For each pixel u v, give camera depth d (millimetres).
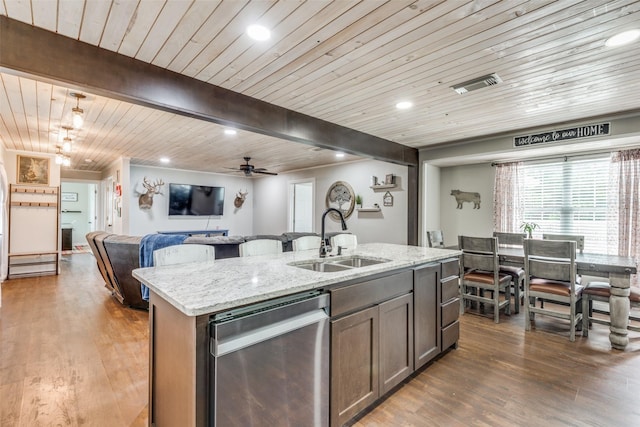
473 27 1906
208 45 2109
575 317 3135
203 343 1305
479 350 2908
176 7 1722
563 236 4055
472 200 5473
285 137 3414
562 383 2346
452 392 2234
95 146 5312
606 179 4234
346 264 2721
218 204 8742
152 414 1746
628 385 2314
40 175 6000
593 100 3072
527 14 1777
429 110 3379
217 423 1292
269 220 9008
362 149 4297
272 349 1468
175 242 3623
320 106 3271
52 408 2006
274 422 1487
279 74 2535
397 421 1928
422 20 1837
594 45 2094
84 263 7516
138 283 3771
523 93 2902
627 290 2939
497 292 3615
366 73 2523
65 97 3053
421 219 5293
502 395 2195
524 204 4945
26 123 3947
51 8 1727
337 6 1712
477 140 4629
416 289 2416
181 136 4562
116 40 2041
